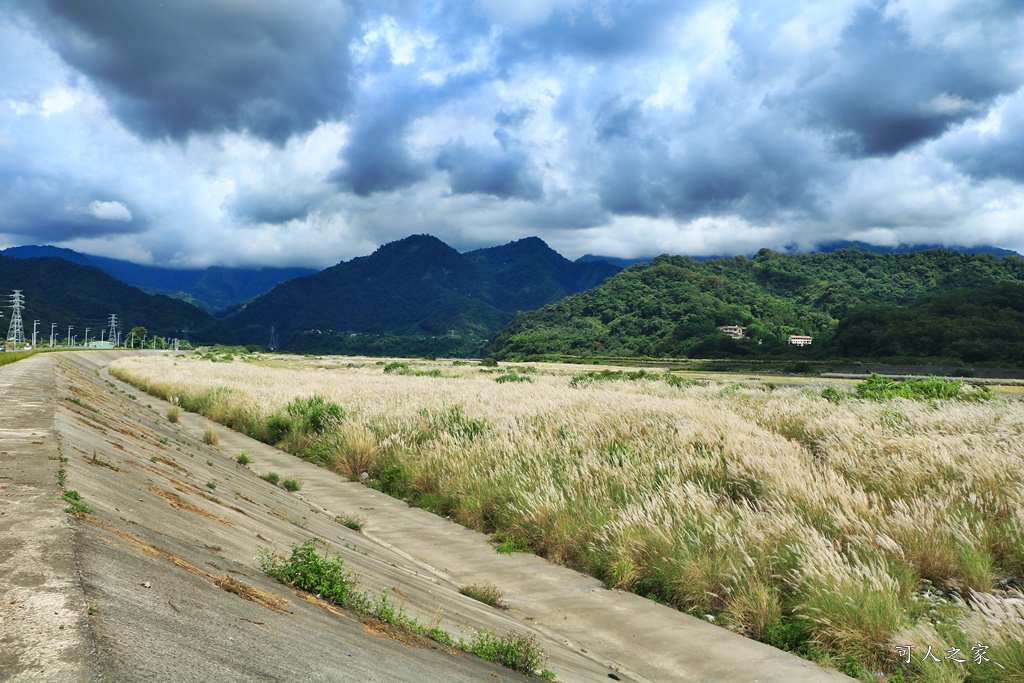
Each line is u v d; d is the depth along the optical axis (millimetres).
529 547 10992
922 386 29250
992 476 10914
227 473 13234
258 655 3092
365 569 7398
